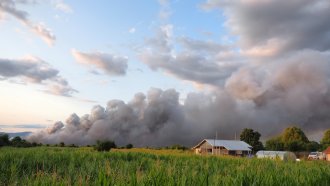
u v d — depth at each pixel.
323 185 12.16
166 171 10.55
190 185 9.64
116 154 25.91
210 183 10.17
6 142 76.81
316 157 72.88
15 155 19.31
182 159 25.30
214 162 21.08
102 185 8.92
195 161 22.80
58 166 16.16
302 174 13.88
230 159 25.81
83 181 9.68
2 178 12.73
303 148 107.56
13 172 13.11
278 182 10.99
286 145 108.31
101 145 68.62
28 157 18.45
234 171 14.62
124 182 8.85
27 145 82.19
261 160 22.67
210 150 81.19
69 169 13.73
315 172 15.20
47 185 8.89
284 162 24.41
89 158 20.81
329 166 20.23
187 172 12.12
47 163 17.27
